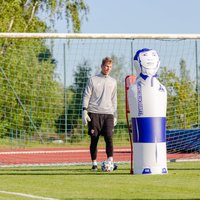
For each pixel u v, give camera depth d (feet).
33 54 126.52
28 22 240.94
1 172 78.28
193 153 116.78
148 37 89.76
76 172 77.36
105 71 80.79
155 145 71.77
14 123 134.82
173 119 113.50
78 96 123.24
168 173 72.79
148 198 50.55
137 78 72.69
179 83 113.09
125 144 135.74
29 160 110.22
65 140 131.54
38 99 129.08
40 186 60.44
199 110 113.50
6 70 126.72
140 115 71.77
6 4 226.58
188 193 53.57
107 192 54.90
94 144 80.84
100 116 80.12
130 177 68.69
